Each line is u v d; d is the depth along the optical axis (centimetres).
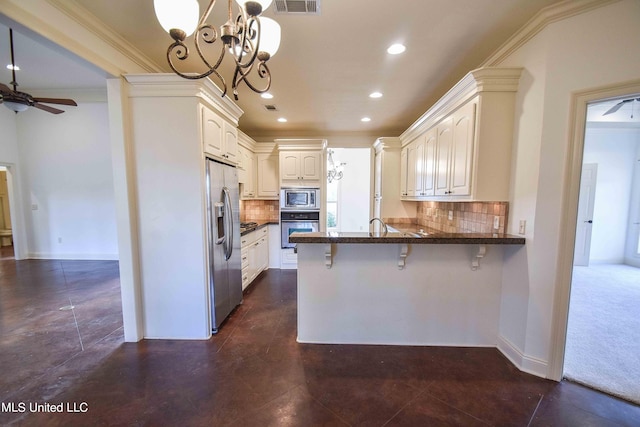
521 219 211
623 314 306
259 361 221
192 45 233
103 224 547
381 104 371
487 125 218
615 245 531
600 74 171
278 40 144
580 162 182
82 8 185
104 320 292
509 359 224
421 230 412
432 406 175
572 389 189
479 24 199
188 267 252
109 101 232
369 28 203
